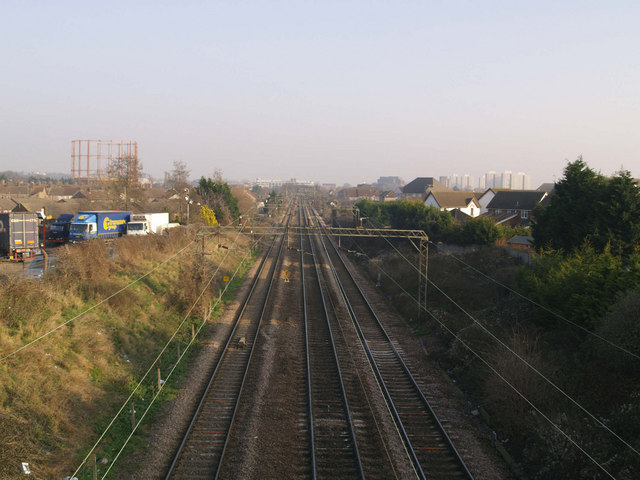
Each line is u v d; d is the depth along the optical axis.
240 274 44.53
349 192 185.75
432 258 42.84
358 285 42.34
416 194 123.62
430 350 25.25
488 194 75.69
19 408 14.59
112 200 62.66
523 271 27.70
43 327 19.12
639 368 16.64
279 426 16.66
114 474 13.56
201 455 14.64
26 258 32.66
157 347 23.28
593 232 28.30
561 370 18.25
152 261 35.56
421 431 16.77
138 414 17.00
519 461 15.12
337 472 14.08
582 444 14.27
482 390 19.50
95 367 18.89
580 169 32.22
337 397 19.28
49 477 12.87
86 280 25.44
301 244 69.19
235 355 23.48
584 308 19.95
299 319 30.88
